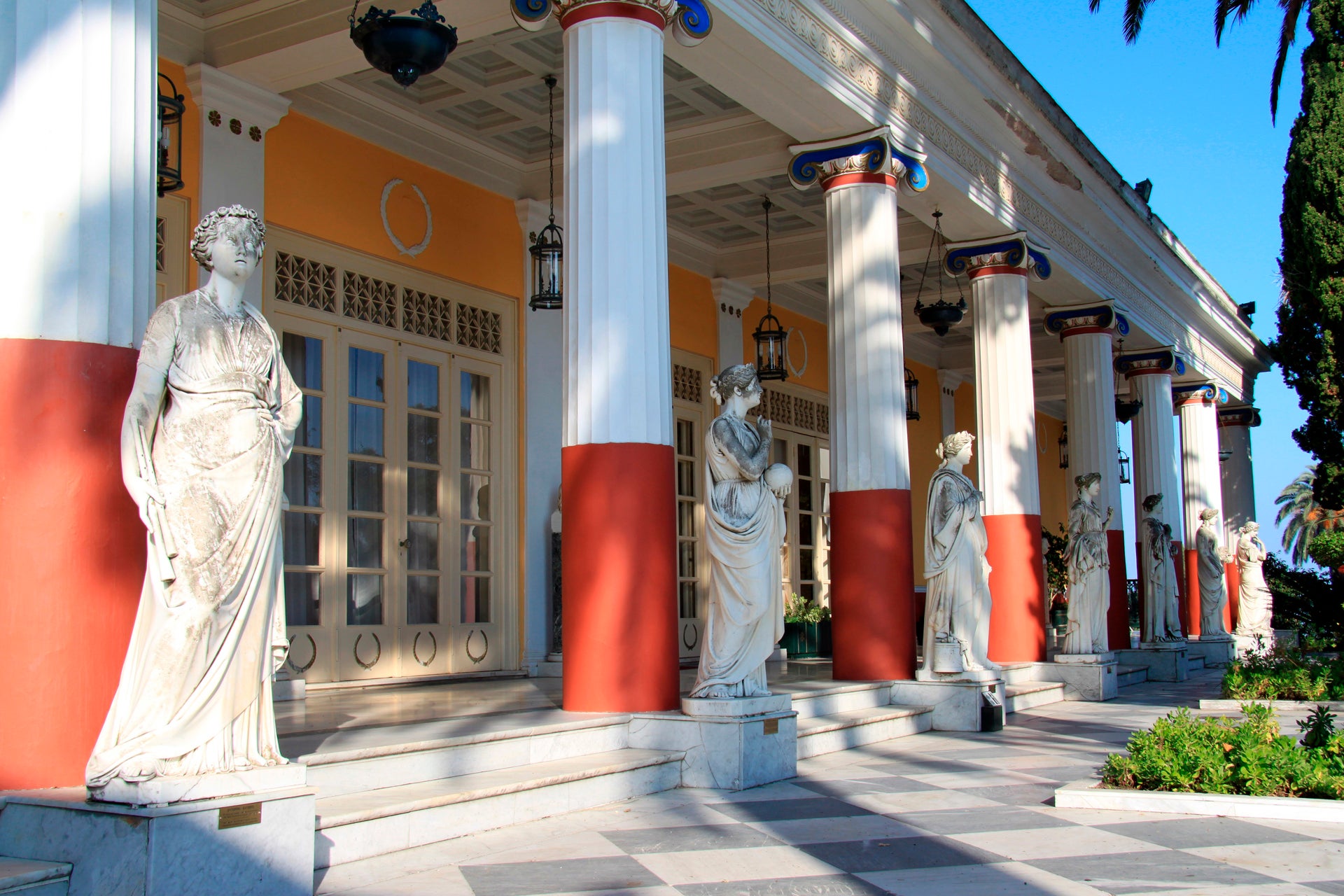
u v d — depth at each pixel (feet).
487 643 40.09
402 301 37.96
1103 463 54.03
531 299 37.35
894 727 32.12
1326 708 25.39
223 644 14.02
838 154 36.01
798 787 23.65
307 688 33.58
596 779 21.21
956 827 19.49
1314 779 20.95
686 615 50.80
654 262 25.77
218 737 13.89
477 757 20.43
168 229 30.40
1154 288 62.49
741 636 24.43
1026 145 44.80
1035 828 19.44
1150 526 58.85
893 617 35.01
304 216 34.27
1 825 13.82
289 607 33.60
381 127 36.91
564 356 25.93
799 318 60.95
